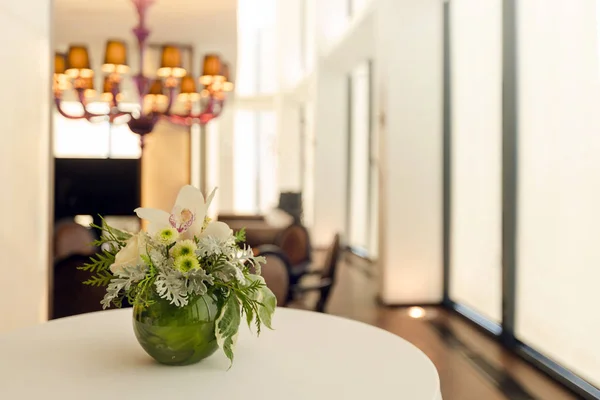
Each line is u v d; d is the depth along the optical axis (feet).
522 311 12.13
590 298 9.71
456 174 16.25
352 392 3.84
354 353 4.73
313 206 31.91
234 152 42.98
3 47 7.42
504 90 12.44
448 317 15.61
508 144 12.34
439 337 13.58
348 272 23.91
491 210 14.02
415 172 17.04
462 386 10.30
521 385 10.28
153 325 4.13
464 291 15.81
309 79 34.37
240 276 4.16
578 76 9.94
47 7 8.39
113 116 14.44
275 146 41.47
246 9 37.78
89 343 4.94
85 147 30.04
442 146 17.12
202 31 18.93
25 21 7.89
